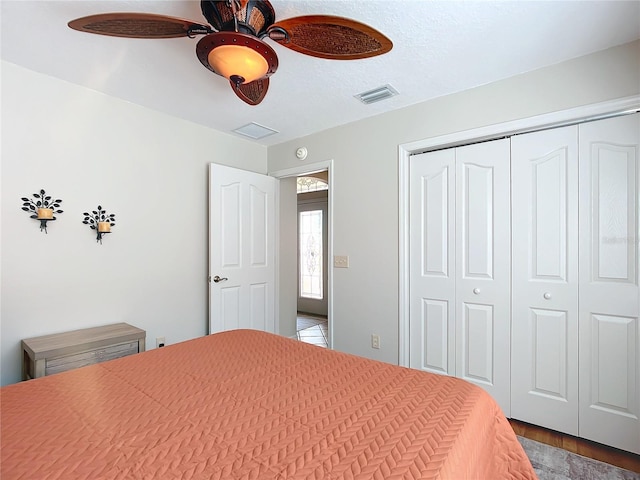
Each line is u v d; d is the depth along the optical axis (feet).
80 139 7.52
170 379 4.12
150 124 8.79
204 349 5.29
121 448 2.70
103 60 6.42
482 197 7.52
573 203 6.43
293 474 2.38
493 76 6.98
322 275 19.39
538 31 5.45
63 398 3.59
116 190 8.13
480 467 2.95
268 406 3.44
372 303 9.14
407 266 8.58
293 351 5.21
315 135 10.57
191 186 9.75
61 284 7.25
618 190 6.00
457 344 7.85
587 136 6.30
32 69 6.79
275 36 4.26
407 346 8.55
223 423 3.10
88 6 4.89
